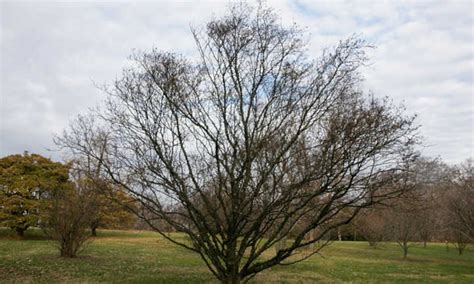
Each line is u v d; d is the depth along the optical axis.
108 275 18.19
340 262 28.22
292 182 8.54
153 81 9.21
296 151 8.60
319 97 8.72
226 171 8.84
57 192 26.44
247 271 9.30
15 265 19.89
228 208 9.05
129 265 21.66
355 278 20.91
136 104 9.17
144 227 10.72
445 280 21.59
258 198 8.83
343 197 8.88
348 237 56.09
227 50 9.38
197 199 9.39
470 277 23.23
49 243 32.66
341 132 8.09
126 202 9.65
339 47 9.65
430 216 33.44
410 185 8.99
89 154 9.30
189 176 9.12
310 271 22.48
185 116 9.12
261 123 9.02
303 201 8.88
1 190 38.69
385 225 36.31
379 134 8.09
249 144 8.86
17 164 39.41
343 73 8.99
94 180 9.52
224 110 9.16
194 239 9.12
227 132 9.09
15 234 41.38
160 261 23.92
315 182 8.62
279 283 18.08
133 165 9.08
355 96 9.20
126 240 39.78
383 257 34.66
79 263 21.42
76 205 23.70
